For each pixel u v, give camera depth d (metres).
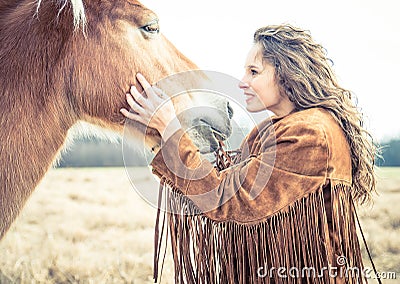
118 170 9.03
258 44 1.55
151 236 4.48
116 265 3.56
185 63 1.71
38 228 4.59
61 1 1.57
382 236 4.03
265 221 1.42
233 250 1.47
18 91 1.54
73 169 8.98
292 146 1.41
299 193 1.40
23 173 1.56
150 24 1.63
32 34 1.57
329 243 1.40
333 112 1.49
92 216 5.23
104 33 1.61
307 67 1.50
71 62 1.60
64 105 1.63
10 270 3.38
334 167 1.42
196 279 1.47
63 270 3.46
